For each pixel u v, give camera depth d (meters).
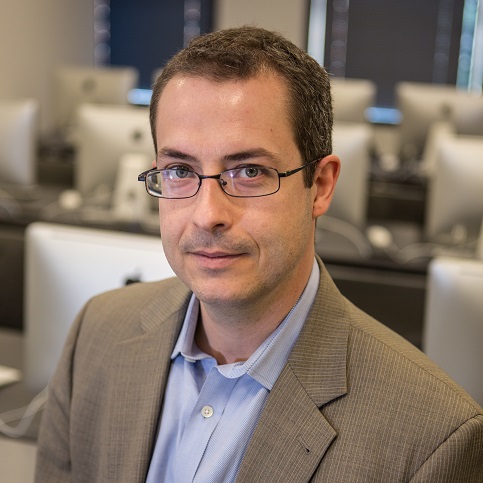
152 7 7.57
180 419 1.05
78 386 1.19
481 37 6.93
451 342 1.68
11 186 4.01
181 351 1.07
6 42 6.54
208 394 1.02
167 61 1.00
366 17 7.05
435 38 6.98
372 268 2.98
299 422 0.96
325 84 0.97
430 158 4.32
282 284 0.97
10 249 2.73
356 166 3.28
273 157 0.89
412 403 0.93
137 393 1.10
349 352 0.99
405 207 4.05
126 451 1.09
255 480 0.96
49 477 1.25
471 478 0.92
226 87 0.88
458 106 4.60
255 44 0.92
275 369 1.00
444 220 3.18
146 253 1.79
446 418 0.92
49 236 1.87
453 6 6.88
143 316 1.18
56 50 7.30
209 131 0.88
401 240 3.46
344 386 0.96
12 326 2.74
